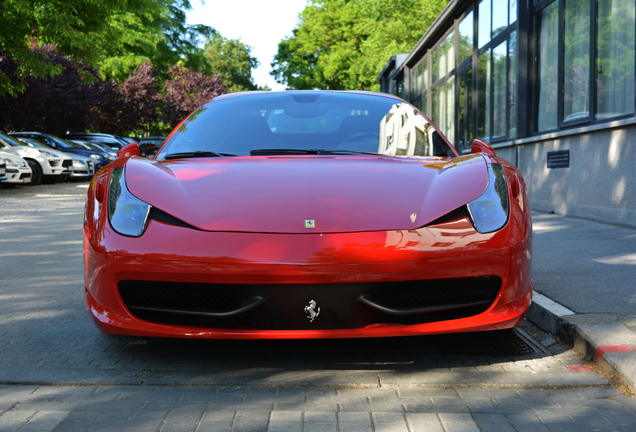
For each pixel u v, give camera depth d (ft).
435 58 56.24
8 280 14.02
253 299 7.52
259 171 9.10
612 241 16.88
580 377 7.73
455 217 8.01
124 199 8.36
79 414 6.63
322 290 7.50
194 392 7.29
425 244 7.57
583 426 6.34
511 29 32.14
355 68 127.34
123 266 7.71
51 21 47.75
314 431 6.22
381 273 7.45
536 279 12.21
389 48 98.89
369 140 10.87
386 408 6.81
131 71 116.98
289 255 7.39
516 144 30.27
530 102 29.78
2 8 46.19
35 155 52.44
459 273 7.66
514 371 8.00
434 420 6.50
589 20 23.61
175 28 133.28
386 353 8.75
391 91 87.56
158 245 7.63
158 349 8.96
